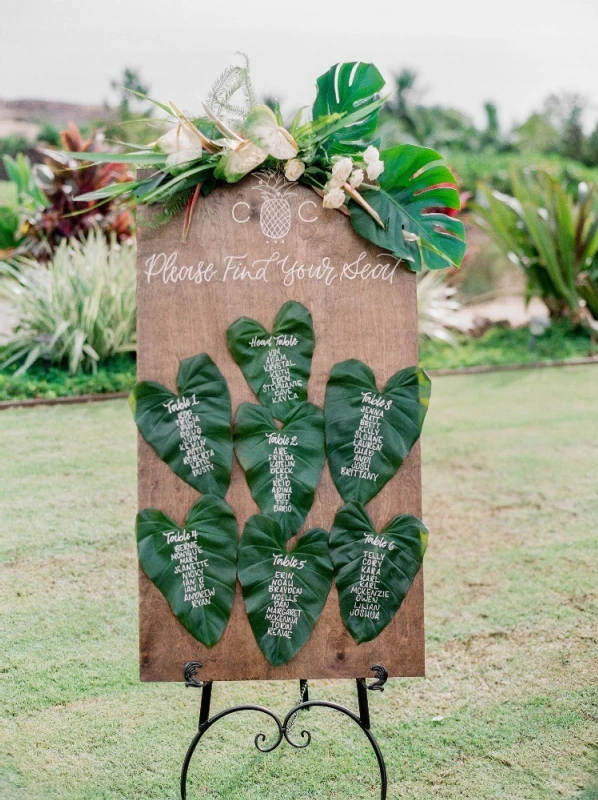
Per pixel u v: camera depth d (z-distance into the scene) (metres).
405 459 1.87
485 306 8.00
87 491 3.69
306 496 1.85
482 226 6.89
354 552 1.86
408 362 1.86
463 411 5.09
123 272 5.63
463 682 2.50
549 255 6.50
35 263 5.83
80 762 2.14
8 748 2.18
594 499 3.83
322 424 1.85
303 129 1.79
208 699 1.90
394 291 1.86
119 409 4.83
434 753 2.19
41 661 2.55
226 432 1.84
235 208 1.82
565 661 2.60
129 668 2.55
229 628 1.86
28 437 4.33
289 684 2.54
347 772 2.12
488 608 2.91
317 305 1.84
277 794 2.04
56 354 5.34
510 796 2.02
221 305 1.83
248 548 1.85
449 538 3.46
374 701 2.42
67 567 3.07
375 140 1.90
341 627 1.88
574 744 2.21
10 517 3.42
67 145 6.18
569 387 5.59
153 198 1.77
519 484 4.00
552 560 3.25
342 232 1.84
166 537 1.84
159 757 2.17
